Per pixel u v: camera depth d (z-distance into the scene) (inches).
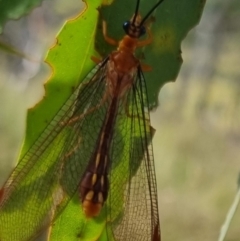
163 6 6.6
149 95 6.7
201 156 15.9
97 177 6.8
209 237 15.3
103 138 6.8
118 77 6.7
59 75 6.6
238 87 15.3
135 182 7.0
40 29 12.5
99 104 6.8
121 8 6.5
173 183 15.8
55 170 6.8
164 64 6.6
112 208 6.9
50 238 6.8
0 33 6.7
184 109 15.9
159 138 16.0
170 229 15.4
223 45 14.7
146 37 6.6
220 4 14.1
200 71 15.3
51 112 6.6
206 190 15.7
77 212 6.8
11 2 6.6
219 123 15.8
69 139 6.8
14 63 14.2
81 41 6.6
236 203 6.6
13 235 6.7
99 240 6.9
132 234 7.0
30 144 6.6
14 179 6.7
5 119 14.4
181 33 6.6
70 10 12.7
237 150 15.8
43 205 6.8
